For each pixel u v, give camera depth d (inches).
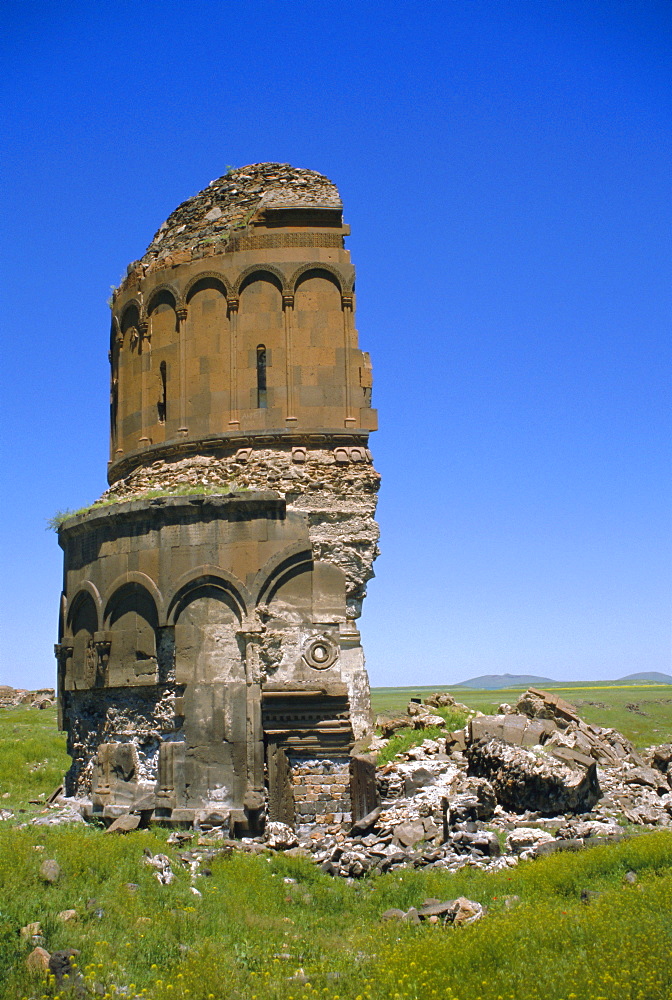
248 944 647.8
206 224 1197.1
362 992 548.4
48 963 560.4
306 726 980.6
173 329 1171.3
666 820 936.3
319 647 1008.2
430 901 717.9
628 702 2169.0
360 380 1118.4
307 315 1127.0
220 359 1134.4
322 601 1021.2
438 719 1178.6
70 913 640.4
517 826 914.7
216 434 1114.7
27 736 1684.3
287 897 767.7
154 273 1200.2
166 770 980.6
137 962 595.5
